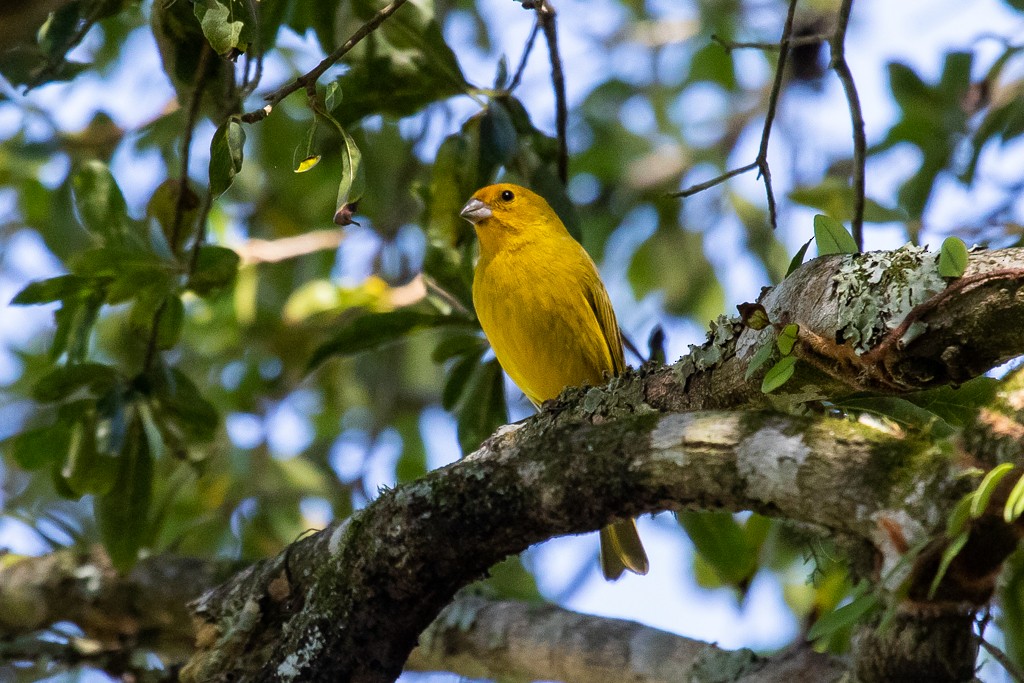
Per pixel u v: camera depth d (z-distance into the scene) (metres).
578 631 9.70
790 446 5.38
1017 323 5.21
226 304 14.52
